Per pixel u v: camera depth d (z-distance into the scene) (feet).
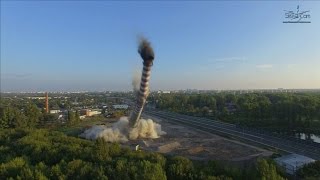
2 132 435.53
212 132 563.48
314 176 258.57
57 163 283.79
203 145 443.32
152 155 286.05
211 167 257.55
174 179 250.16
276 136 491.72
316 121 618.03
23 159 286.05
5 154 324.19
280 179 232.32
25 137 377.50
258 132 534.37
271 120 652.07
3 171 256.73
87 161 282.36
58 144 341.21
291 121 606.55
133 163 258.98
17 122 640.17
